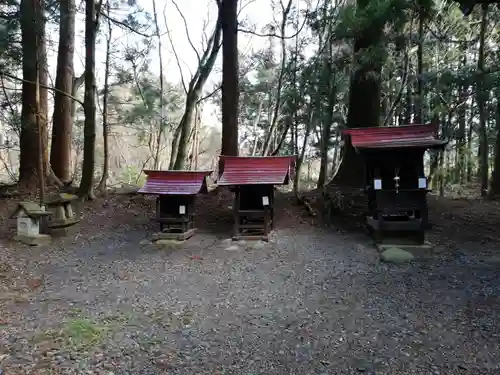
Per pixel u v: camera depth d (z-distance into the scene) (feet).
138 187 36.22
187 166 48.14
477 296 14.57
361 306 14.08
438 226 25.02
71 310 14.07
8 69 30.91
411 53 33.55
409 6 23.03
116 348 11.13
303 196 29.91
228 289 16.29
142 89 43.91
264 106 53.47
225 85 32.50
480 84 28.19
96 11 33.42
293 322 12.92
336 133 35.37
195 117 50.21
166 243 22.88
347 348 11.10
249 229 24.62
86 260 20.89
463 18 30.96
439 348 10.95
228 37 32.32
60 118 37.04
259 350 11.06
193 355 10.78
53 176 34.37
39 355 10.66
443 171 38.52
